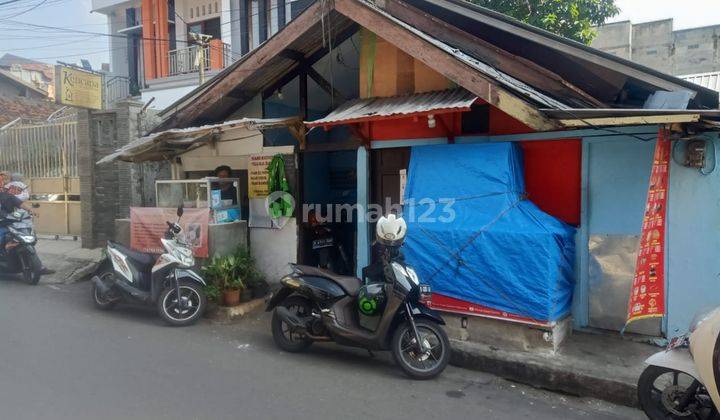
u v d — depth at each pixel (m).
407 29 5.80
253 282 7.32
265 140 8.05
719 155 5.17
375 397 4.41
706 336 3.57
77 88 9.27
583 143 5.79
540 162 6.05
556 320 5.25
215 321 6.63
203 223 7.55
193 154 8.61
